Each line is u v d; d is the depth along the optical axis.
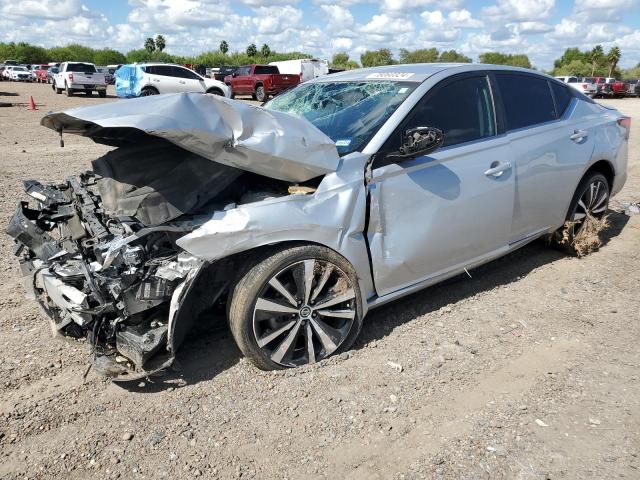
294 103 4.64
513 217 4.48
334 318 3.67
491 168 4.20
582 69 78.31
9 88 38.88
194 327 3.82
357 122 3.93
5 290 4.69
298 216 3.30
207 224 3.16
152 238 3.22
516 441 2.86
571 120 5.04
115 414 3.14
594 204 5.41
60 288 3.34
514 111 4.56
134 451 2.86
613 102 33.44
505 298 4.56
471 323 4.13
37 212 4.00
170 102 3.15
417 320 4.17
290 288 3.43
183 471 2.71
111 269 3.09
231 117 3.20
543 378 3.42
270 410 3.14
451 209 3.96
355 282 3.57
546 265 5.23
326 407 3.16
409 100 3.91
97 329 3.23
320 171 3.43
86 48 97.31
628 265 5.19
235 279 3.31
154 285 3.07
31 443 2.92
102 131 3.83
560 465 2.69
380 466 2.73
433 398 3.24
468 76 4.31
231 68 41.84
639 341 3.83
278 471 2.71
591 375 3.43
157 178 3.40
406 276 3.87
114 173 3.63
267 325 3.43
